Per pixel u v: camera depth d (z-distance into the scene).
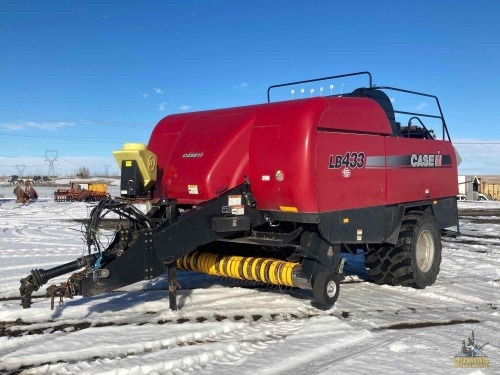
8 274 7.92
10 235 13.94
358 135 6.04
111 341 4.67
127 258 4.92
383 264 6.98
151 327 5.10
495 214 21.91
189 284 7.18
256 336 4.86
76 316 5.55
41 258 9.57
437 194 7.60
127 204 5.35
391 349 4.43
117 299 6.25
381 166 6.40
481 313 5.73
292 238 5.70
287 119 5.56
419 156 7.18
